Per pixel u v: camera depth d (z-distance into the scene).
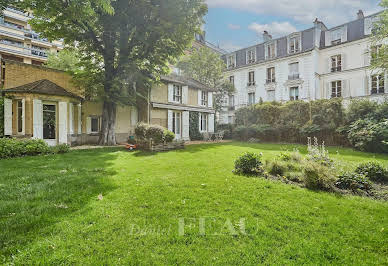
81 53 13.77
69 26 12.09
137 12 11.41
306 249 2.19
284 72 23.91
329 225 2.71
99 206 3.18
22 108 11.16
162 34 11.92
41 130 11.48
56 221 2.69
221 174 5.41
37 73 12.53
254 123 19.34
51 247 2.14
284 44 24.20
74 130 13.77
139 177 5.02
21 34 25.66
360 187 4.16
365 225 2.72
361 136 10.61
